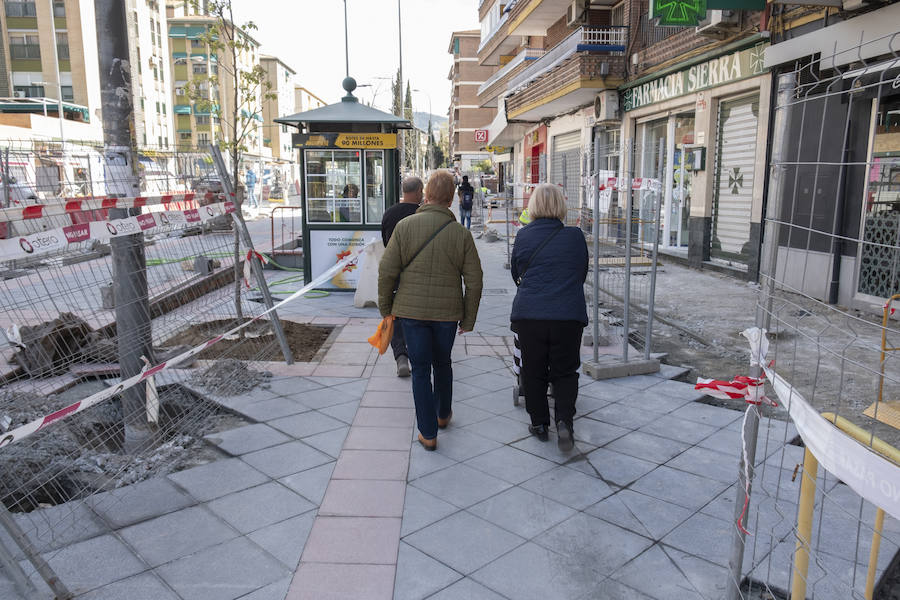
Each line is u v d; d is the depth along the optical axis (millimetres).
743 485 2314
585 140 19609
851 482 1610
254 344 6375
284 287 10562
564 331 3998
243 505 3420
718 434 4418
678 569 2889
